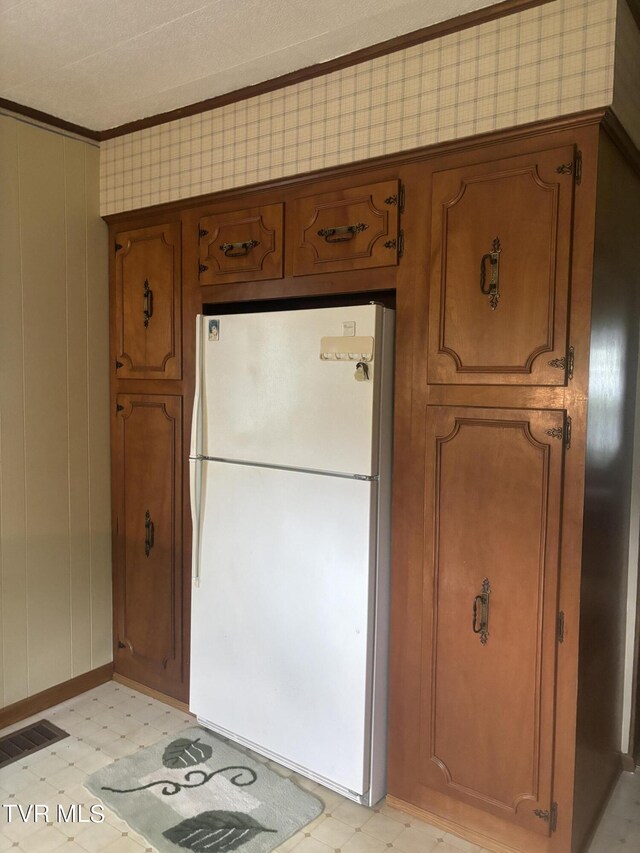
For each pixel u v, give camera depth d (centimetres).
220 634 238
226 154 237
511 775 186
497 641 186
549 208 171
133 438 279
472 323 185
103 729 254
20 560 257
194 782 220
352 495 200
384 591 206
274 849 190
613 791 225
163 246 261
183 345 258
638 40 181
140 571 281
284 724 221
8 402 250
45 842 191
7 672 255
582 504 171
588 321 168
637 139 193
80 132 269
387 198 199
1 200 243
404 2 173
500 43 175
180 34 193
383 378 199
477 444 186
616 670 225
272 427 219
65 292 268
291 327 212
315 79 212
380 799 213
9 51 205
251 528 226
